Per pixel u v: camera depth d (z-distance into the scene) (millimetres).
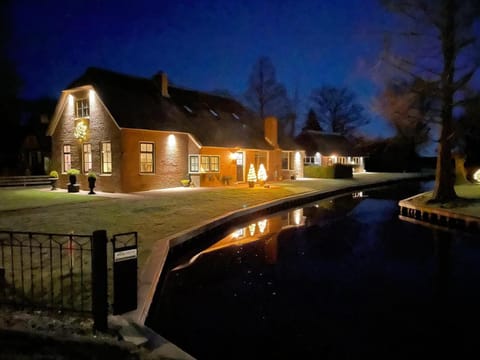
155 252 8203
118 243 8844
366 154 52312
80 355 3564
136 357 3822
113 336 4379
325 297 7238
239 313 6363
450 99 17141
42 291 5535
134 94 21094
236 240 12180
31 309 5000
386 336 5711
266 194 20500
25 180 25266
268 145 28781
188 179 22016
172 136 21125
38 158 34500
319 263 9633
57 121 21750
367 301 7094
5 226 10406
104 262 4566
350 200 24109
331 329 5883
